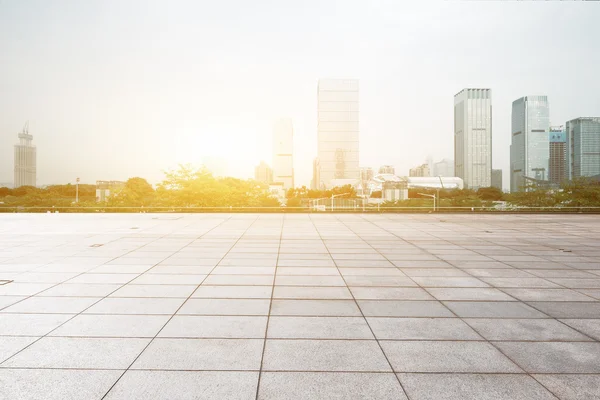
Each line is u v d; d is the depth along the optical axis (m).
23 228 19.58
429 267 10.68
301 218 26.50
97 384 4.30
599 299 7.75
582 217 27.88
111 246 13.98
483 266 10.87
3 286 8.39
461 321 6.41
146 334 5.74
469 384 4.37
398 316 6.64
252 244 14.63
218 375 4.54
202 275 9.54
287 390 4.21
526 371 4.68
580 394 4.16
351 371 4.66
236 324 6.18
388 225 22.00
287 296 7.77
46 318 6.38
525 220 25.50
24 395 4.06
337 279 9.24
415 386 4.32
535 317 6.64
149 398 4.03
